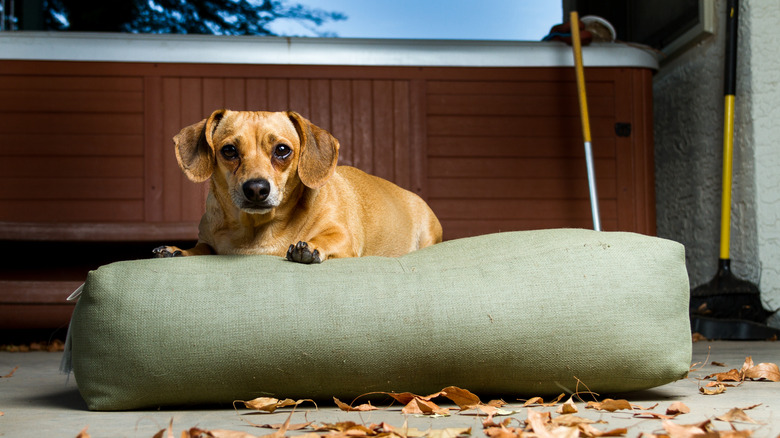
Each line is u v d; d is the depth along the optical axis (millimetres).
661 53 4660
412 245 2928
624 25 5883
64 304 3744
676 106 5133
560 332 1753
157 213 4250
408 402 1762
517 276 1799
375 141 4395
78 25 6414
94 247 3988
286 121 2143
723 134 4461
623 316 1781
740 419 1512
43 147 4223
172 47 4266
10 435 1497
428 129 4422
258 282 1786
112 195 4246
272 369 1728
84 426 1581
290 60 4316
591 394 1889
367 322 1731
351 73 4383
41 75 4223
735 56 4199
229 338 1716
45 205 4211
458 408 1761
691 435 1308
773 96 4156
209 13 6734
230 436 1340
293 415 1683
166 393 1747
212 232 2264
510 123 4469
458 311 1739
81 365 1777
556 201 4477
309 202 2258
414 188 4406
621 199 4496
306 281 1791
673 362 1811
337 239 2201
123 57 4246
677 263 1872
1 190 4195
